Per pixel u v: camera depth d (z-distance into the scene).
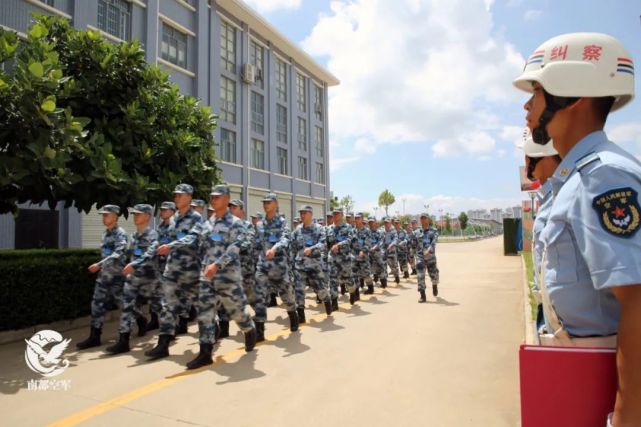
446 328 7.21
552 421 1.21
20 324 6.82
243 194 23.95
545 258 1.48
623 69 1.37
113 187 7.18
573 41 1.42
